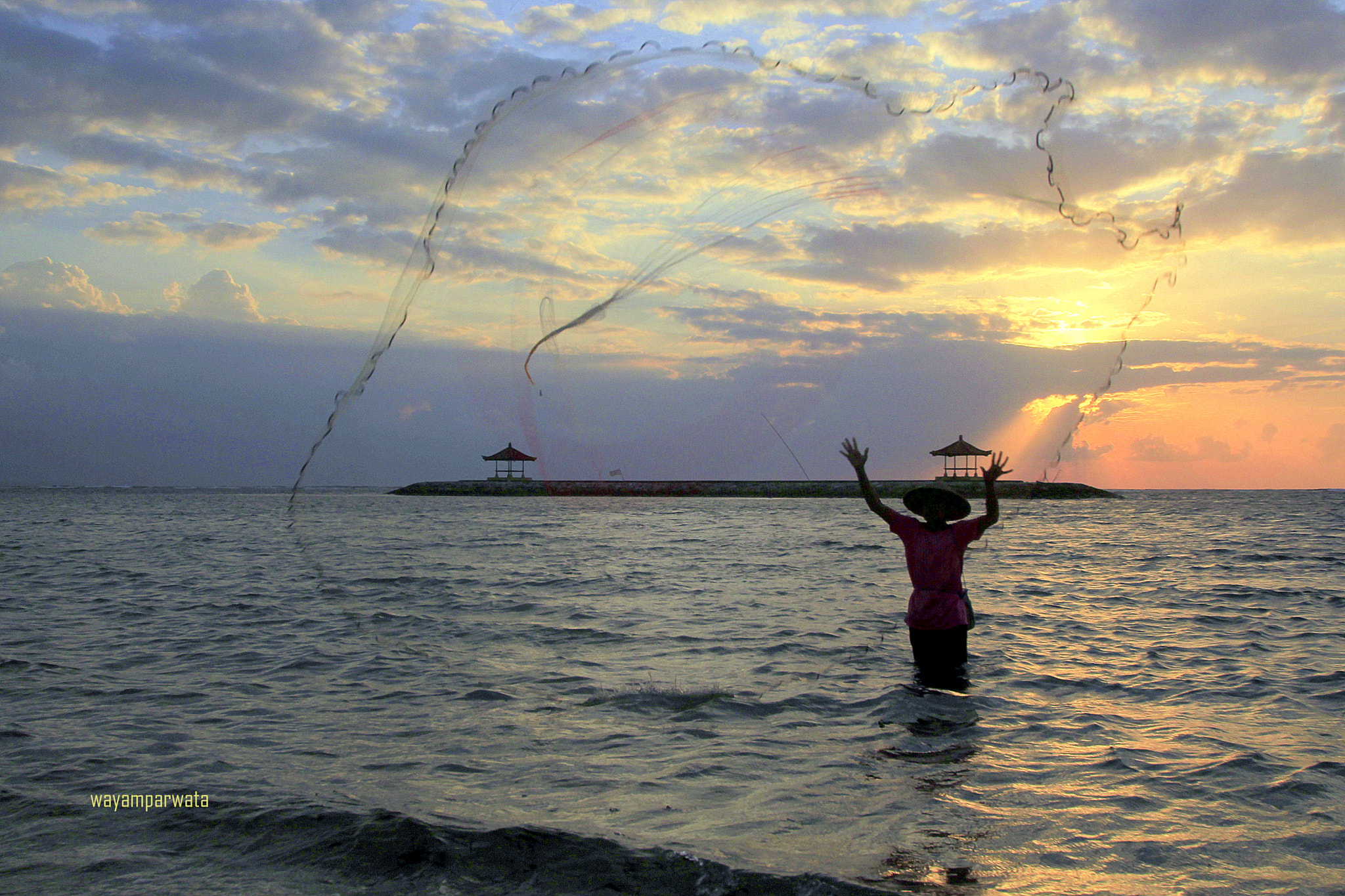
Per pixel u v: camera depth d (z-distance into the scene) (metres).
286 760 4.16
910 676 5.92
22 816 3.42
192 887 2.82
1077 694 5.46
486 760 4.16
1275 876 2.91
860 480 6.13
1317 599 9.93
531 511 36.47
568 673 5.99
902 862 3.00
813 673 6.01
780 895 2.77
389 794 3.67
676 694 5.37
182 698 5.37
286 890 2.80
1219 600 9.86
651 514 36.94
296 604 9.18
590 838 3.17
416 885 2.83
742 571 12.05
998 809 3.53
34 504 53.62
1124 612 8.94
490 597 8.55
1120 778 3.90
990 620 8.42
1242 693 5.49
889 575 11.57
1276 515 41.00
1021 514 39.06
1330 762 4.11
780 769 4.04
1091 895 2.76
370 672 6.06
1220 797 3.65
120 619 8.32
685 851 3.06
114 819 3.38
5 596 9.99
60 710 5.09
